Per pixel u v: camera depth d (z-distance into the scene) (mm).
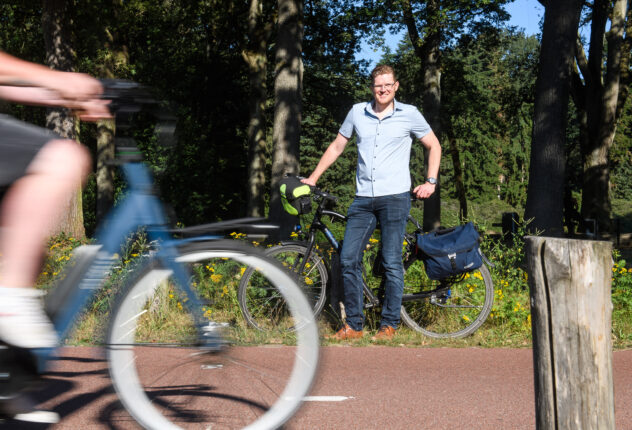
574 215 21406
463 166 60688
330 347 5461
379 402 3867
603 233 23406
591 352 2373
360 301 5719
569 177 45031
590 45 23422
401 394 4059
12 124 2395
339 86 34875
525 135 64688
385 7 18375
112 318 2600
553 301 2410
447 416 3629
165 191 22438
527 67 32281
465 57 29516
